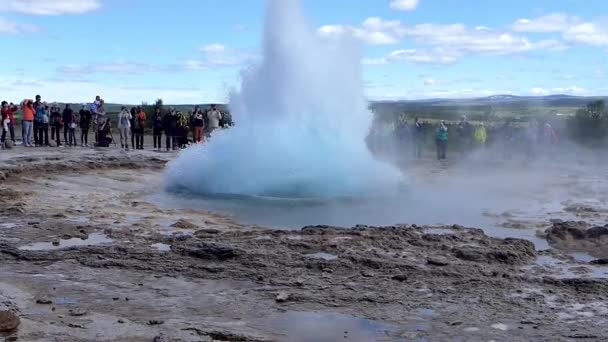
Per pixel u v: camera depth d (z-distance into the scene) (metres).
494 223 12.45
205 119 26.59
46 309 6.76
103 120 24.72
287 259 8.57
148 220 11.85
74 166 18.17
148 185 17.09
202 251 8.84
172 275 8.04
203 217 12.79
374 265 8.30
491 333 6.10
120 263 8.45
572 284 7.61
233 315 6.65
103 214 12.26
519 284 7.64
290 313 6.71
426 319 6.50
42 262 8.55
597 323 6.36
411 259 8.59
